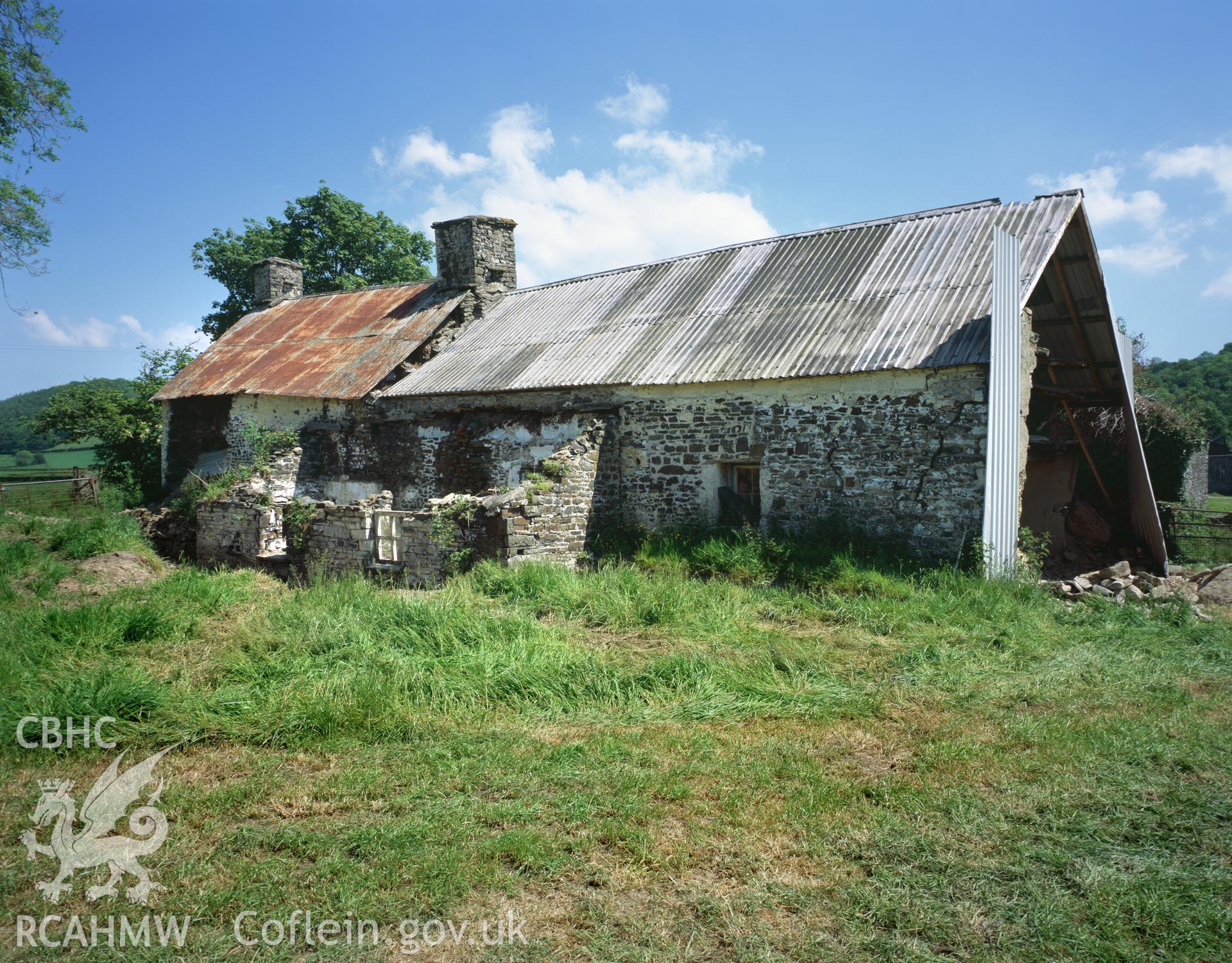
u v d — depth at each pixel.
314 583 11.76
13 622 8.03
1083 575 11.33
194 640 8.19
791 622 9.00
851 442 12.18
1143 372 21.12
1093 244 12.70
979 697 6.62
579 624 8.82
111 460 26.73
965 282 12.60
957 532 11.23
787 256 15.96
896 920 3.74
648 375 14.20
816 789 4.99
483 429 16.61
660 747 5.64
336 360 20.16
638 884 4.05
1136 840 4.46
